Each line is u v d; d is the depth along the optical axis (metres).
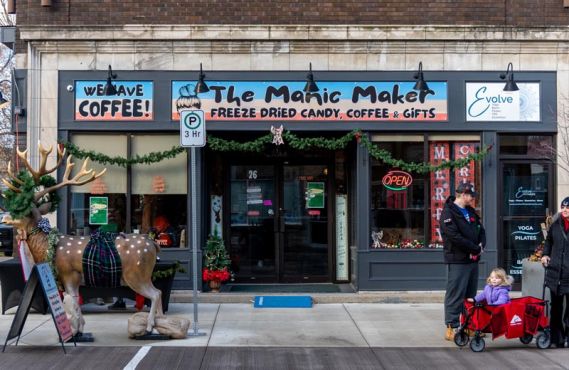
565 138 11.27
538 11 11.61
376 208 11.57
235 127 11.38
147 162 11.32
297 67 11.40
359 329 9.00
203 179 11.81
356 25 11.30
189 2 11.45
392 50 11.41
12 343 8.01
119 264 8.04
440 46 11.41
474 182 11.55
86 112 11.35
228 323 9.33
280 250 12.68
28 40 11.24
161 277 9.73
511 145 11.65
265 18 11.48
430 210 11.55
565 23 11.61
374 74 11.41
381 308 10.55
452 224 8.06
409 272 11.34
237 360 7.30
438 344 8.16
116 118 11.35
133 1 11.45
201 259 11.36
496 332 7.81
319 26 11.29
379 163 11.56
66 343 8.00
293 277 12.68
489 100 11.48
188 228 11.41
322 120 11.41
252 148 11.33
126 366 7.00
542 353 7.77
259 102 11.41
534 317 7.90
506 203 11.68
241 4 11.48
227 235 12.63
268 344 8.09
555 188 11.57
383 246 11.48
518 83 11.48
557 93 11.48
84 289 9.60
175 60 11.37
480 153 11.27
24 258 8.55
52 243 8.04
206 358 7.37
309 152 12.71
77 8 11.44
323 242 12.77
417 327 9.16
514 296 11.18
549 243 8.18
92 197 11.41
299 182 12.76
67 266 8.02
